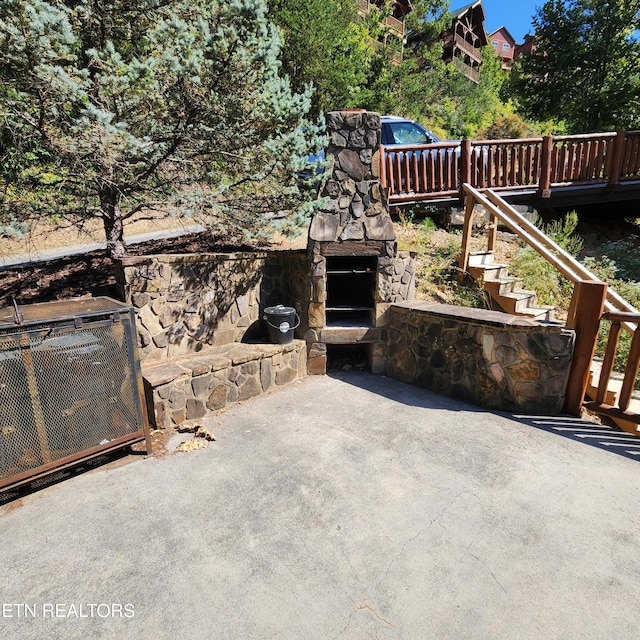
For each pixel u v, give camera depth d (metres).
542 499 2.70
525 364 3.84
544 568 2.14
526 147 7.15
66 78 2.94
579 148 7.41
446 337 4.31
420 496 2.72
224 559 2.20
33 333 2.47
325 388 4.60
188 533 2.39
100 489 2.80
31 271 4.78
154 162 3.90
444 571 2.12
